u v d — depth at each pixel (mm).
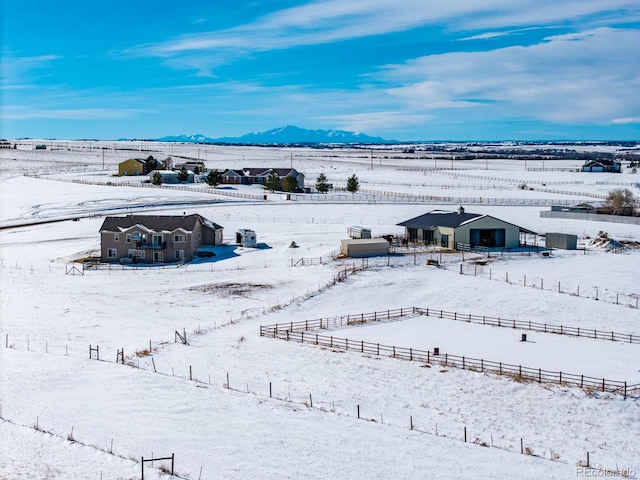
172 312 55688
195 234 82375
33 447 28094
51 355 42594
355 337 48219
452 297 59750
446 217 86625
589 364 43031
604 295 60688
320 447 29172
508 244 82062
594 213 110438
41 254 81688
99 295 61688
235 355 43594
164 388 36375
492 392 37781
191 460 27484
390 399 36531
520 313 55656
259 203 126750
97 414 32375
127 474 25859
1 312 55062
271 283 65938
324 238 89562
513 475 27141
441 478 26625
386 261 72750
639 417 34938
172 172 165250
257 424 31594
